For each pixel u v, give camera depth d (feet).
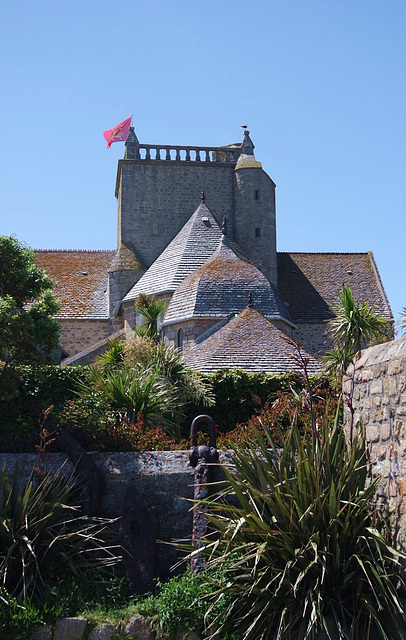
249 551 30.53
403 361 31.01
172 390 52.60
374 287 149.38
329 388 57.93
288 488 31.27
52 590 32.63
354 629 28.99
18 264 49.65
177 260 129.39
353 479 31.60
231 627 30.66
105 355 61.87
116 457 39.55
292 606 29.35
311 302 143.84
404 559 29.45
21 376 48.47
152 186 150.41
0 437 43.04
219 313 106.63
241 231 148.36
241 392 58.90
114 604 33.30
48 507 34.73
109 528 37.65
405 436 30.40
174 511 38.06
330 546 30.42
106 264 157.28
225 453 38.99
